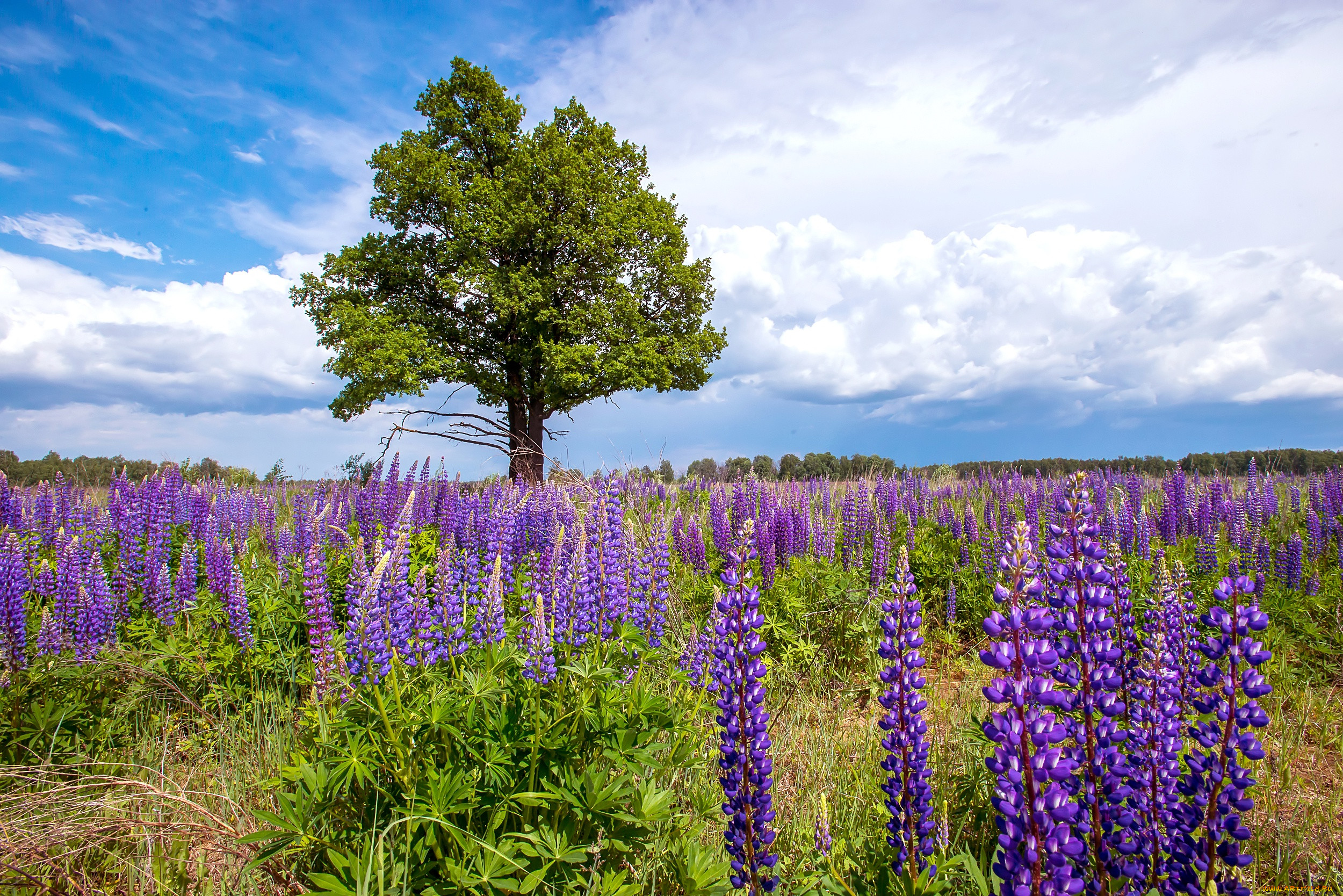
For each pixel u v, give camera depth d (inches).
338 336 1068.5
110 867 143.6
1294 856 145.4
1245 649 96.0
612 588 159.0
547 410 1234.0
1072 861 89.8
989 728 75.2
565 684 138.9
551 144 1147.9
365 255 1148.5
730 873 112.4
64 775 178.9
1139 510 421.4
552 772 127.4
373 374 1000.9
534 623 142.3
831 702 244.2
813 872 114.6
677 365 1201.4
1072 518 95.6
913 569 364.2
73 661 222.8
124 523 354.0
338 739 131.0
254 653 237.5
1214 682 98.2
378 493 486.9
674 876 126.0
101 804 149.9
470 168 1174.3
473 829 123.4
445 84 1187.3
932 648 296.4
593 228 1115.9
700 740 168.6
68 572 244.4
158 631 259.9
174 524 398.0
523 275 1085.8
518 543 313.7
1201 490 504.4
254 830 147.1
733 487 515.2
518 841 116.3
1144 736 107.0
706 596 296.5
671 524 371.6
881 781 163.5
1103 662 91.4
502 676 142.6
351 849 118.8
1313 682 257.6
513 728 129.4
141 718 219.1
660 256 1183.6
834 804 160.4
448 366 1078.4
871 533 411.5
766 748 106.8
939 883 96.6
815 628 300.5
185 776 185.5
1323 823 160.2
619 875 111.5
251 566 327.0
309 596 199.5
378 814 125.6
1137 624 132.2
